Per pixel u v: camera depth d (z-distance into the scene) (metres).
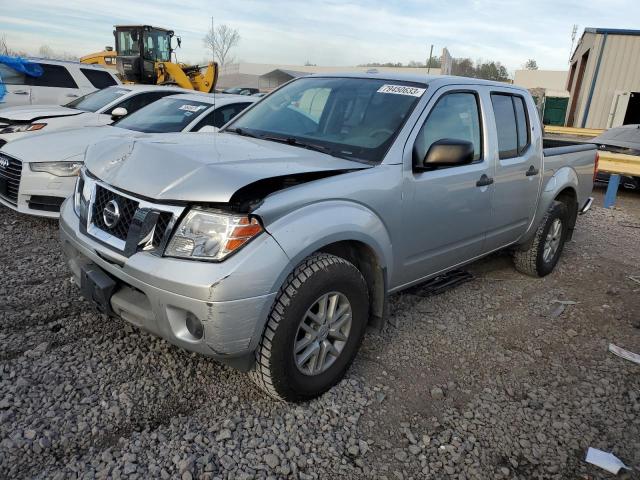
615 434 2.92
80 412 2.72
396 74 3.99
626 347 3.97
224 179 2.51
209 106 7.10
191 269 2.43
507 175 4.29
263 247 2.49
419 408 3.03
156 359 3.23
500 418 3.00
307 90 4.11
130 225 2.65
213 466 2.44
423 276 3.82
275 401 2.93
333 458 2.58
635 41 21.62
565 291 5.06
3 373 2.99
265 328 2.62
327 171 2.92
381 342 3.74
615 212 9.41
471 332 4.02
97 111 8.18
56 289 4.12
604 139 11.18
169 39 19.02
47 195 5.49
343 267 2.88
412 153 3.37
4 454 2.40
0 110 8.72
